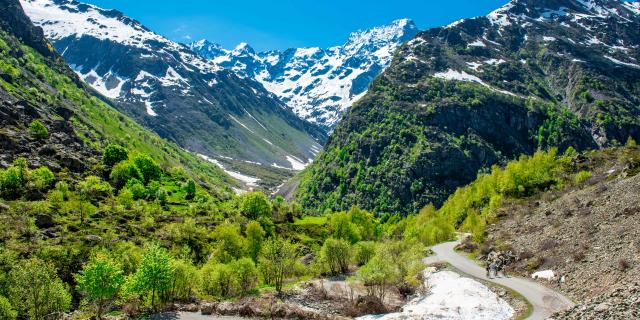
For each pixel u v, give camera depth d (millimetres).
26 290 73750
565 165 166875
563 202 109000
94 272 70000
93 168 198875
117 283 70938
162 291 74812
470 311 62969
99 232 130250
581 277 67625
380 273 77250
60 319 73125
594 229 81562
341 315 71312
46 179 160250
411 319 61750
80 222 135500
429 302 69750
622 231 73875
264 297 80875
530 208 124875
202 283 87625
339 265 109125
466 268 89688
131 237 132875
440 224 141750
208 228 163125
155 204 177750
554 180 155125
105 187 173875
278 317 69500
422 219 185375
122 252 105938
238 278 89688
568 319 43375
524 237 97750
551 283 71750
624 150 168125
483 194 177625
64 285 92875
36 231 118812
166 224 155750
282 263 91438
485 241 107750
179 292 81438
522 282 74625
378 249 99688
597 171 149500
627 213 80875
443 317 61594
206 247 139750
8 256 93938
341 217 172625
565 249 80250
